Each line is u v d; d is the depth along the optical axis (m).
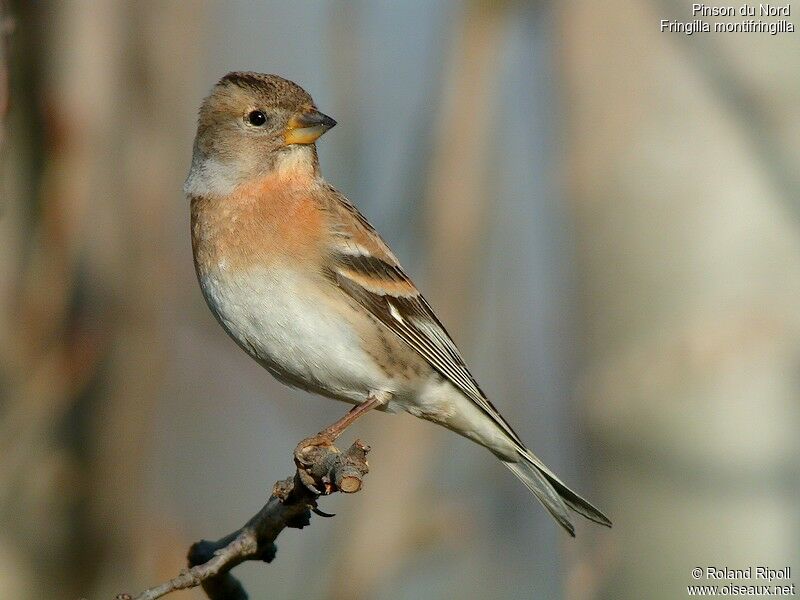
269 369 10.38
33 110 13.04
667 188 9.69
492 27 11.88
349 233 10.28
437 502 12.12
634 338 9.81
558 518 10.30
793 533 9.60
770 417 9.52
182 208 14.37
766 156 9.48
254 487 14.09
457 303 11.84
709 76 9.59
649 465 9.78
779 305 9.45
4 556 13.40
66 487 13.45
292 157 10.40
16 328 12.77
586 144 10.06
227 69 15.34
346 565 11.43
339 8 12.59
